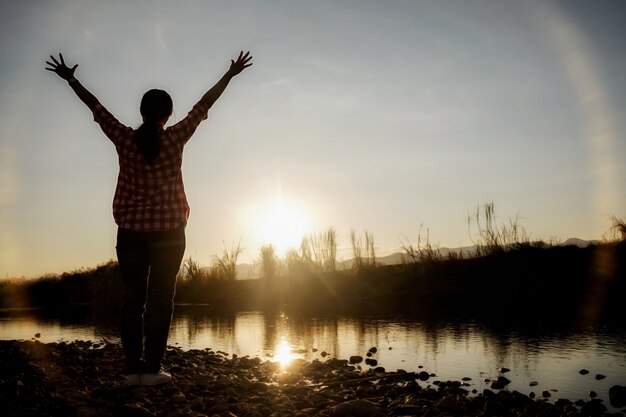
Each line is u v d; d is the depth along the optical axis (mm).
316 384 4617
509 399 3697
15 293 21531
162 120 3934
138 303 3918
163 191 3807
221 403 3709
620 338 6035
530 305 9875
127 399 3658
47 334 9195
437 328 7723
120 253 3816
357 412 3479
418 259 14188
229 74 4090
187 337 8375
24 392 3496
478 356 5492
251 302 14836
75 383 4145
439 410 3549
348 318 9828
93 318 12656
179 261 3920
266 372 5195
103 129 3811
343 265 15719
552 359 5113
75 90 3842
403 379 4641
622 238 11203
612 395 3725
